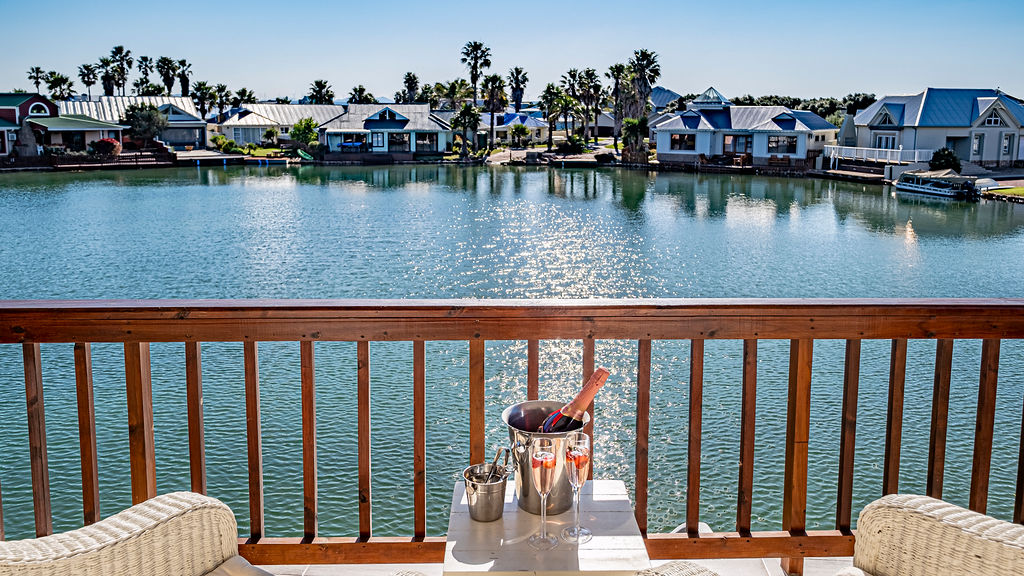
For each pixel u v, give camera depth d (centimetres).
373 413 1228
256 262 2756
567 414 234
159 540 197
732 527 915
